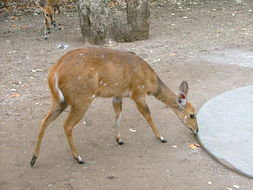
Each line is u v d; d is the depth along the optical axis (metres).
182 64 6.77
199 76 6.45
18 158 5.12
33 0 9.91
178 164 5.07
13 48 7.34
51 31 8.05
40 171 4.99
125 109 5.82
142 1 7.45
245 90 6.02
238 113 5.64
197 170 5.01
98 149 5.25
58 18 8.84
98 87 5.01
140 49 7.25
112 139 5.38
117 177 4.93
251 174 4.93
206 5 9.77
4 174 4.96
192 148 5.25
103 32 7.39
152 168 5.03
